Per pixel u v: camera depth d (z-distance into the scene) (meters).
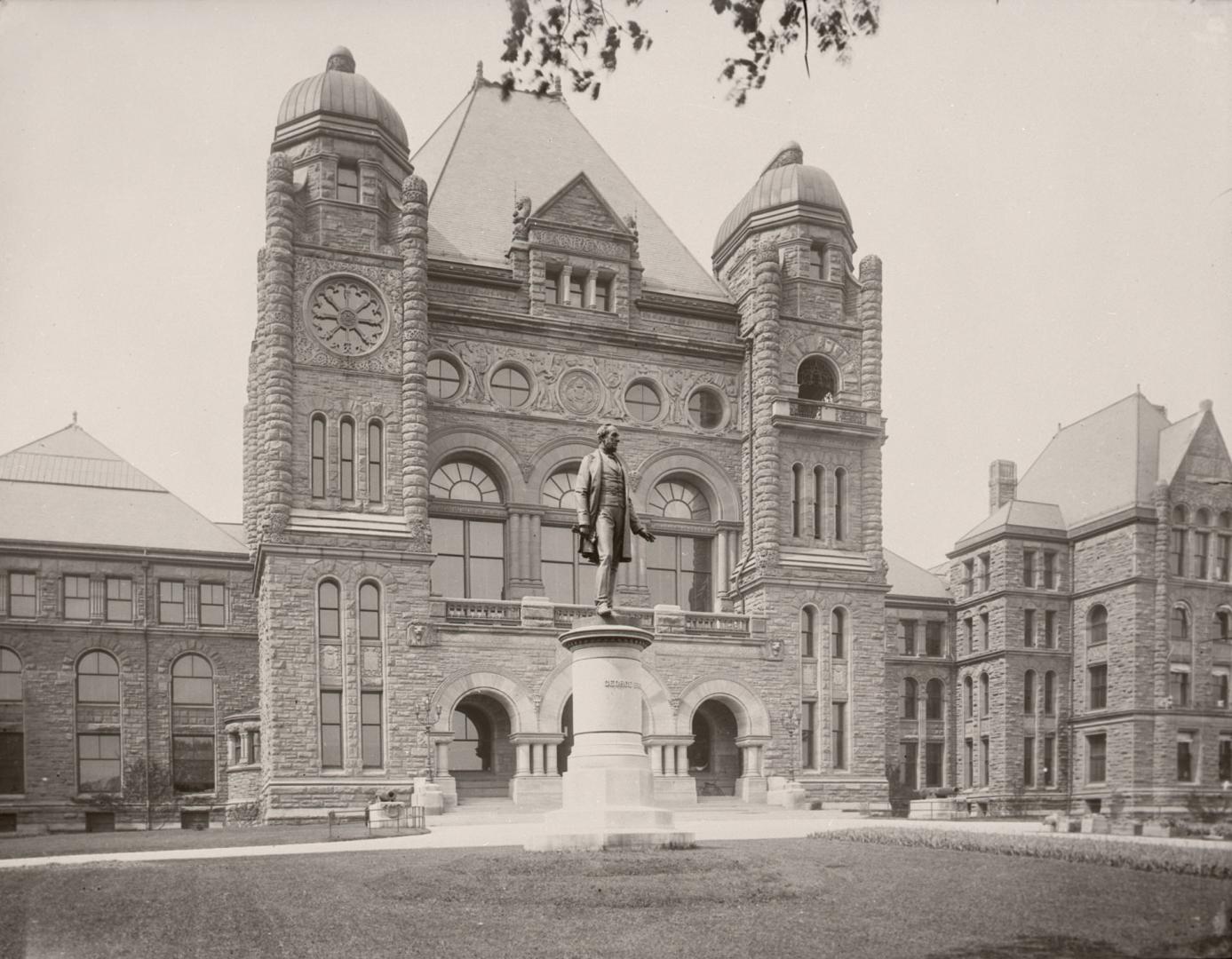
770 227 65.81
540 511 61.53
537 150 70.19
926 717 77.81
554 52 21.33
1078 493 72.44
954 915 20.62
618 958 18.25
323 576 54.19
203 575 66.25
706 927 19.97
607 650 29.41
